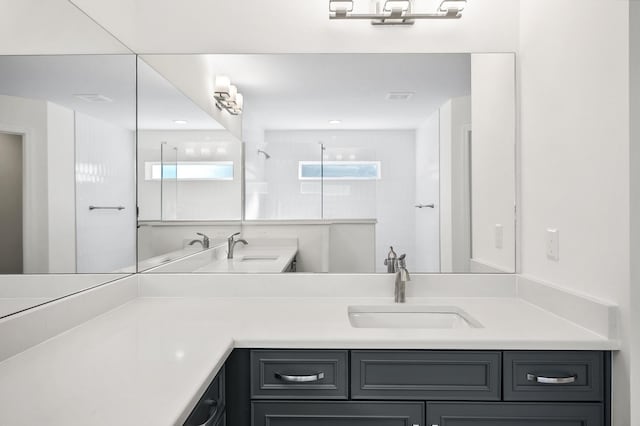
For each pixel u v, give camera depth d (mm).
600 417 1474
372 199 2211
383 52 2160
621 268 1396
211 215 2248
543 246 1884
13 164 1269
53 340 1429
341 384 1503
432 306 1988
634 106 1331
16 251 1281
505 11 2121
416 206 2195
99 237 1760
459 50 2143
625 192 1363
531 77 1972
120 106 1951
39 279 1388
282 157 2244
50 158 1431
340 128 2209
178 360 1231
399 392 1497
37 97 1368
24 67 1311
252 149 2246
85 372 1131
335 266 2211
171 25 2158
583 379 1479
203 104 2201
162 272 2156
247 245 2201
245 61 2174
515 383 1486
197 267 2170
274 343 1490
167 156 2166
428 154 2182
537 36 1914
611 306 1425
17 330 1272
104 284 1812
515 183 2105
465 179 2156
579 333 1514
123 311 1854
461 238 2160
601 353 1476
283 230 2232
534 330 1565
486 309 1893
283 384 1510
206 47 2162
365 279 2145
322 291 2141
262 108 2219
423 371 1496
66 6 1518
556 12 1749
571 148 1649
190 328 1590
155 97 2148
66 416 880
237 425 1513
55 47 1460
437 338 1486
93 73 1712
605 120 1449
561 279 1743
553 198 1787
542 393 1484
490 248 2143
